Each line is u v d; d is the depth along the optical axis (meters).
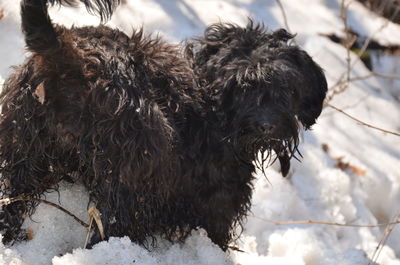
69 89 5.23
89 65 5.30
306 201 8.56
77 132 5.38
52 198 6.16
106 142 5.31
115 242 5.59
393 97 10.58
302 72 6.31
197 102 6.00
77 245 6.05
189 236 6.43
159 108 5.57
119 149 5.30
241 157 6.25
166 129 5.46
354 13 11.53
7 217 5.77
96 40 5.56
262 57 5.96
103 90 5.25
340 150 9.37
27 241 5.86
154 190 5.77
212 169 6.19
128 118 5.27
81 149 5.43
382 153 9.64
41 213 6.01
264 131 5.89
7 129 5.47
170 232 6.39
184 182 6.16
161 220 6.29
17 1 8.21
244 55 6.07
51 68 5.15
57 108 5.30
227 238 6.77
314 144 9.27
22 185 5.71
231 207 6.49
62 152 5.75
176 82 5.89
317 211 8.50
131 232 5.79
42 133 5.48
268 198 8.16
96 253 5.51
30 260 5.68
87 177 5.95
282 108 5.94
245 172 6.43
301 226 8.13
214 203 6.36
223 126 6.11
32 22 4.82
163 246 6.35
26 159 5.59
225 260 6.39
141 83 5.48
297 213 8.30
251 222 7.79
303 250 7.39
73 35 5.51
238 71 5.91
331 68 10.32
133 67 5.52
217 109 6.06
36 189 5.82
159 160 5.39
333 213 8.59
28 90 5.33
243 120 5.94
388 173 9.41
